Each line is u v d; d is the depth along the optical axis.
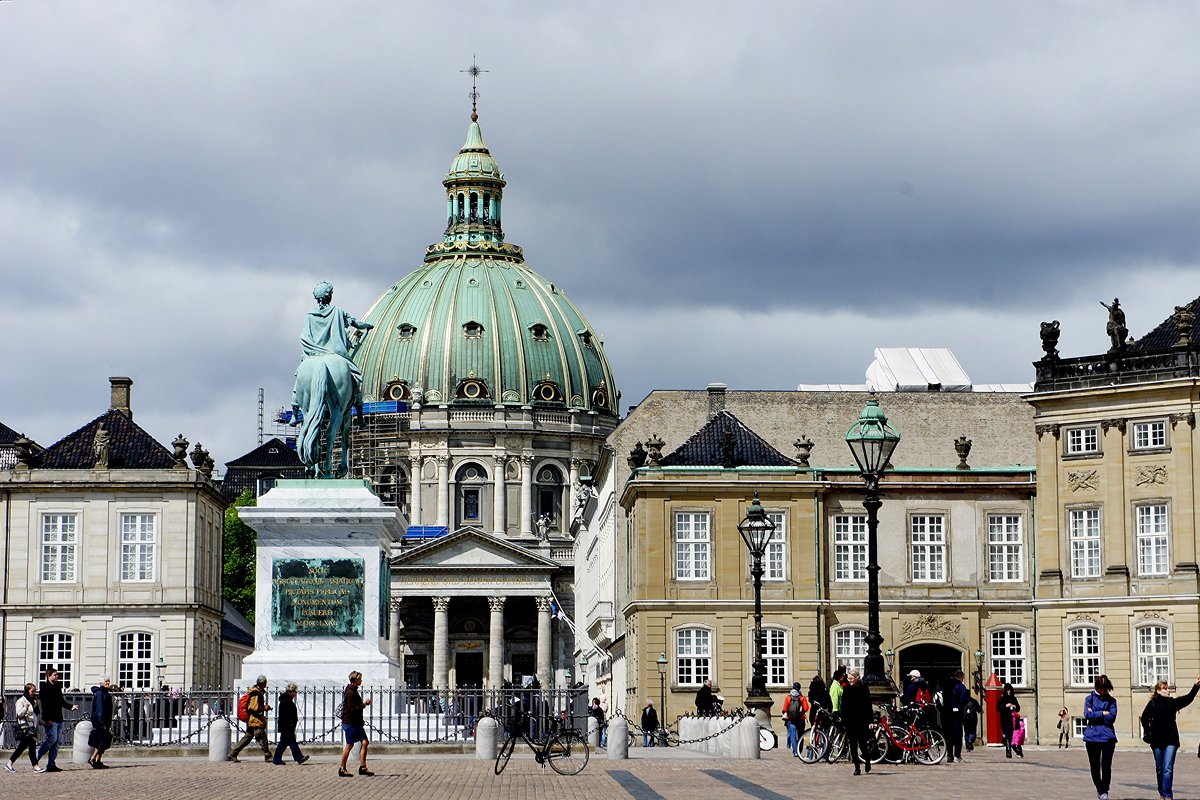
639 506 94.06
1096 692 38.44
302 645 54.78
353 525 54.94
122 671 104.69
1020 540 94.12
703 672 93.31
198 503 106.56
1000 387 115.06
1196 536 83.31
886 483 94.31
